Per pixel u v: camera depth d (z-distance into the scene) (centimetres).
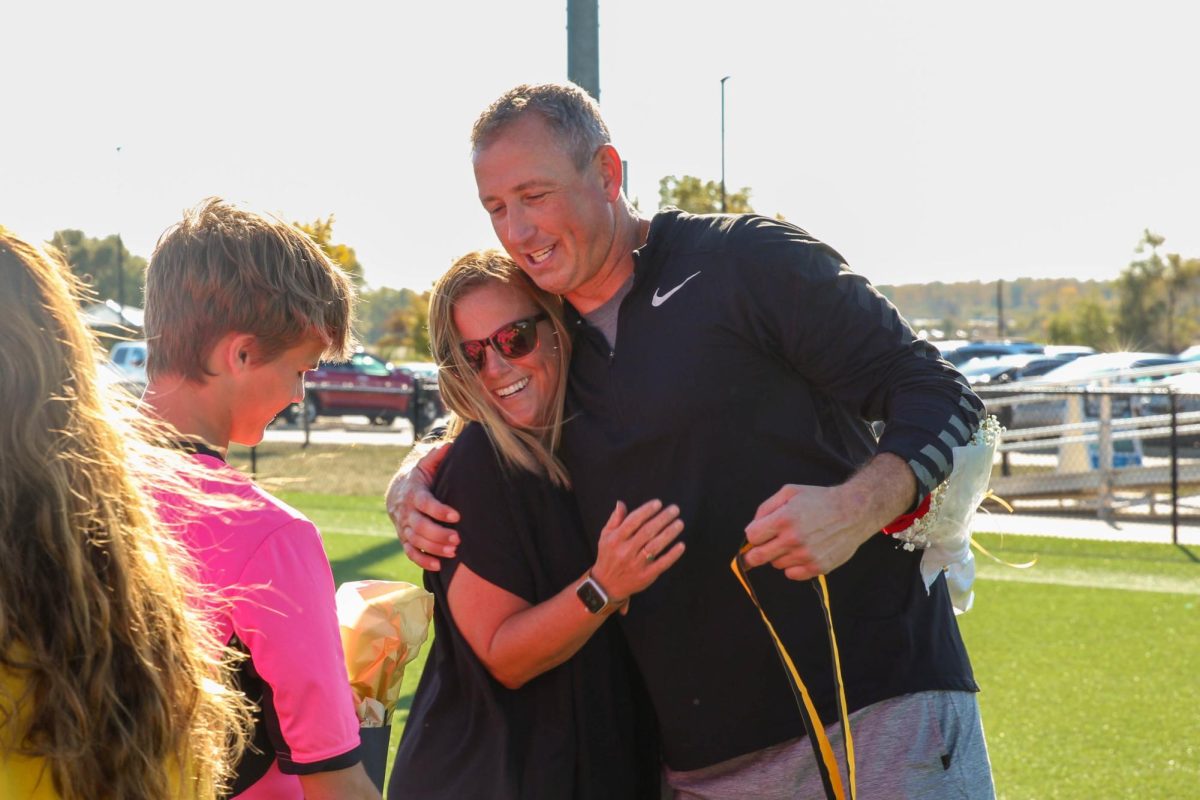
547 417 246
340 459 1717
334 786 174
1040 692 564
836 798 204
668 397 233
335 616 181
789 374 240
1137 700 549
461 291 244
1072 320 5700
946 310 10075
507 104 235
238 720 166
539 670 235
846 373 232
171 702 140
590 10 663
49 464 131
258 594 170
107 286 5091
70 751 128
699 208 3200
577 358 249
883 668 238
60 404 134
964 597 263
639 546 216
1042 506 1270
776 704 241
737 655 241
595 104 241
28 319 133
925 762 236
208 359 183
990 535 1068
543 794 238
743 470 237
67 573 131
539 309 246
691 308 234
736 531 237
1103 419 1218
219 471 178
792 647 238
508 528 241
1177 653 638
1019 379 2281
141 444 153
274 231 189
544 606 230
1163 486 1206
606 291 245
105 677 132
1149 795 427
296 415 2680
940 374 229
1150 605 766
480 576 239
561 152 231
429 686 254
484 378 244
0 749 129
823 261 233
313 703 172
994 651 646
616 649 252
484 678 241
